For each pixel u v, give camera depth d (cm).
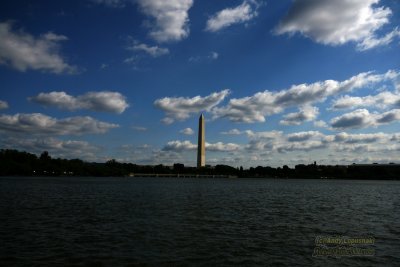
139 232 4059
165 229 4284
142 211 6103
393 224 4919
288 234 4062
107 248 3266
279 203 8306
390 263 2903
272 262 2897
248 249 3306
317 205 7894
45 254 3033
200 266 2777
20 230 4109
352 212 6425
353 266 2812
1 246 3284
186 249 3275
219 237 3841
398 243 3634
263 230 4316
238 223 4862
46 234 3884
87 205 7131
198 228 4394
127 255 3038
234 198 9806
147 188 15225
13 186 14650
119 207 6775
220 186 19625
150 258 2961
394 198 10756
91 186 16200
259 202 8531
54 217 5241
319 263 2884
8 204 7094
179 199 9050
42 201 7950
